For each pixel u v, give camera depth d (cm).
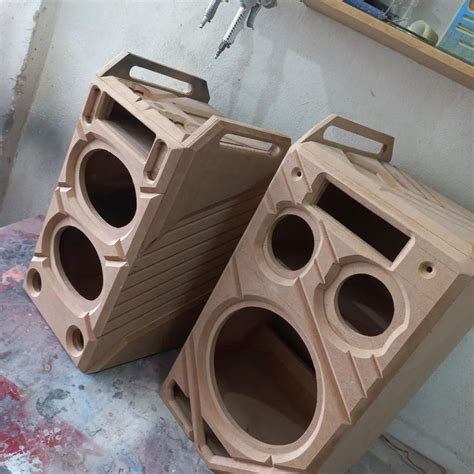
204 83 98
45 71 129
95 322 79
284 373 95
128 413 83
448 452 103
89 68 123
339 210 84
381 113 92
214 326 79
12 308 91
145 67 83
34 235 111
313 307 65
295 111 100
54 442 74
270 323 101
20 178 144
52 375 83
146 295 81
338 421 64
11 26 121
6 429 73
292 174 67
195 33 106
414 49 76
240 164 76
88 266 97
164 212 71
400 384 66
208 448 81
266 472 73
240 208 84
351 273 62
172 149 65
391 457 102
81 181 81
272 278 70
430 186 91
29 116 135
